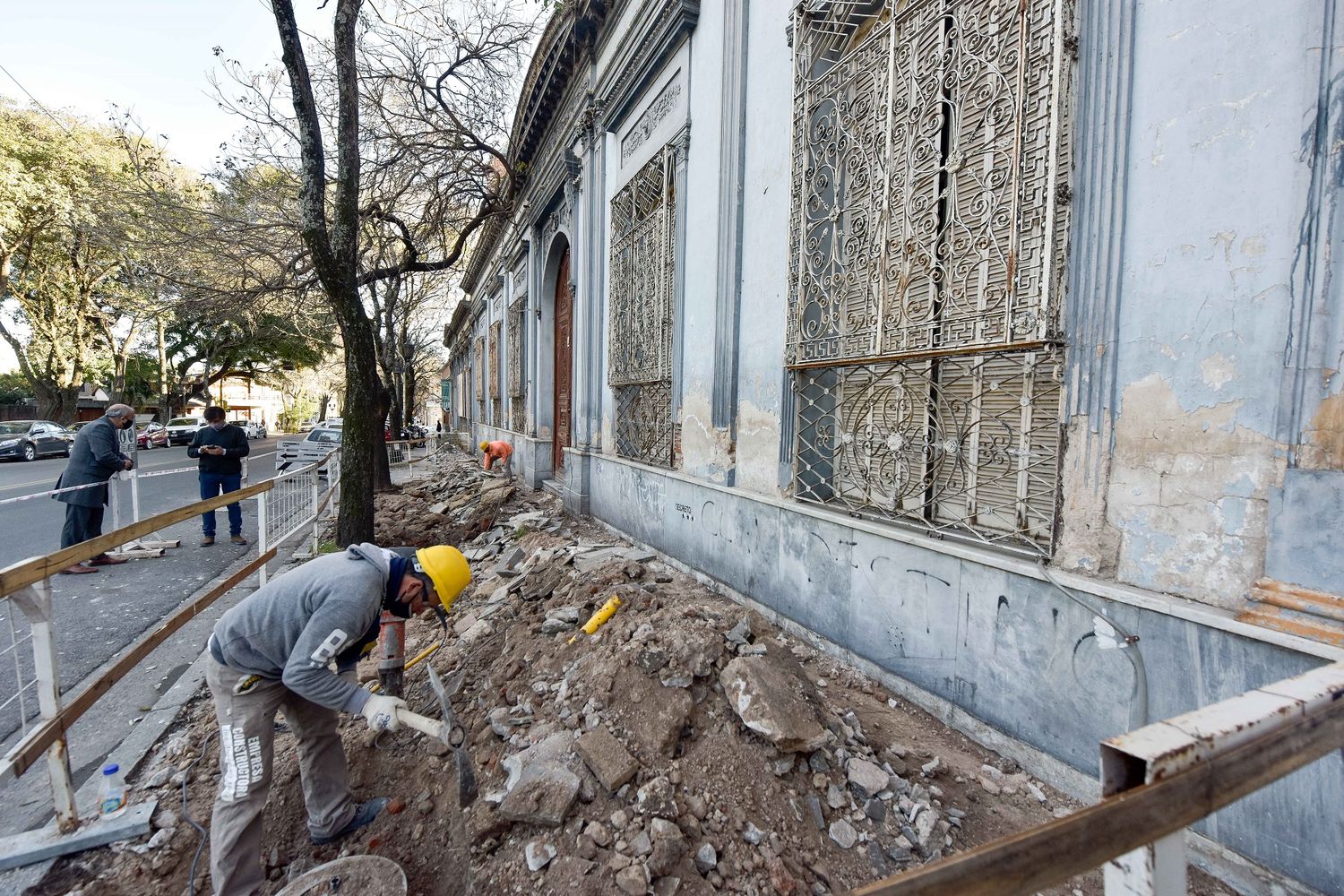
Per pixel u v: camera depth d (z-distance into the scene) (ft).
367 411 22.43
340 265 21.58
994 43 8.96
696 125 17.34
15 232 64.95
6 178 55.16
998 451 9.33
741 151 15.06
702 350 17.11
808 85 12.66
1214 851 6.41
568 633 12.15
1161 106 6.78
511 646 12.53
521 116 35.19
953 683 9.34
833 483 12.91
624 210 23.24
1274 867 5.93
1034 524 8.80
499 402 55.57
